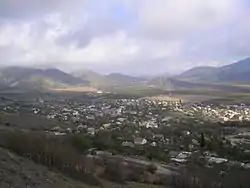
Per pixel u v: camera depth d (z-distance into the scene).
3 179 19.67
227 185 35.38
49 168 26.92
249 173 38.97
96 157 43.28
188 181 36.84
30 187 20.08
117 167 37.81
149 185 35.38
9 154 25.70
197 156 65.38
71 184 24.17
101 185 28.34
